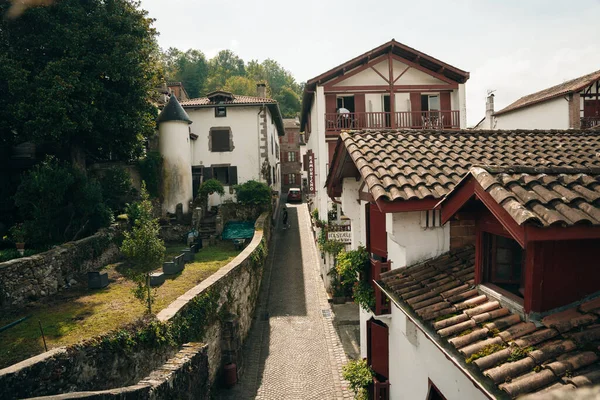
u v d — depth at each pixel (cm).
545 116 2259
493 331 356
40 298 1138
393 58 2114
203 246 2022
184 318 940
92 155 2039
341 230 1728
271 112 2988
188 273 1452
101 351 728
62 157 1956
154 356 838
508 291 408
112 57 1653
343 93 2152
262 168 2702
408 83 2212
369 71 2180
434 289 485
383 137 722
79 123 1620
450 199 449
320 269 1898
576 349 302
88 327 898
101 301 1102
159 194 2317
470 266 515
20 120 1548
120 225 1719
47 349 786
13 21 1546
